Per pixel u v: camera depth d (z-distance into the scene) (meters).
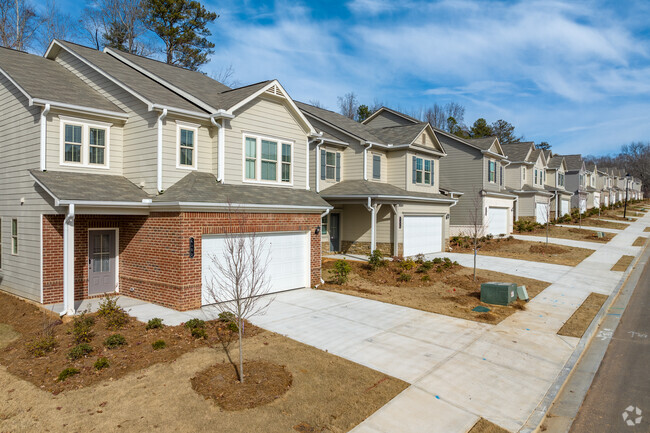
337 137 22.84
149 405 6.31
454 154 30.80
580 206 50.59
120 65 15.83
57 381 7.04
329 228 22.84
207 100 14.05
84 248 12.48
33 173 11.47
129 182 13.17
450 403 6.84
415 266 18.67
